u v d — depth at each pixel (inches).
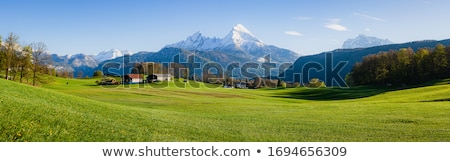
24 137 800.9
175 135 1006.4
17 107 1007.0
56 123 944.3
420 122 1419.8
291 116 1740.9
